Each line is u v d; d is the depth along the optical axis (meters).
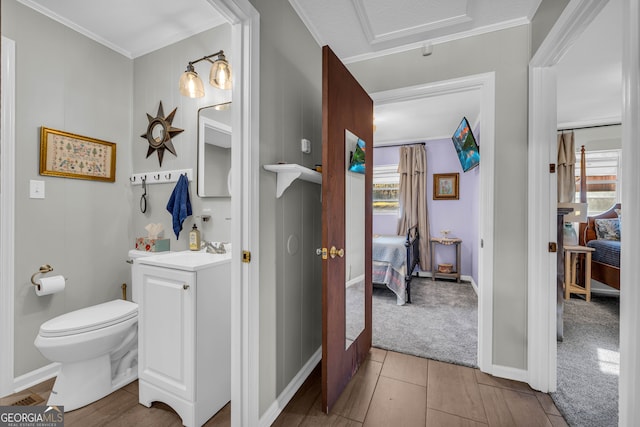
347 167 1.82
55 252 2.03
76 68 2.13
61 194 2.06
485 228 1.93
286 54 1.67
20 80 1.86
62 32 2.06
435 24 1.91
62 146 2.05
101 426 1.50
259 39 1.40
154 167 2.37
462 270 4.55
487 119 1.92
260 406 1.45
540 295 1.76
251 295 1.37
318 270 2.09
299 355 1.85
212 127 2.10
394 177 5.08
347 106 1.78
